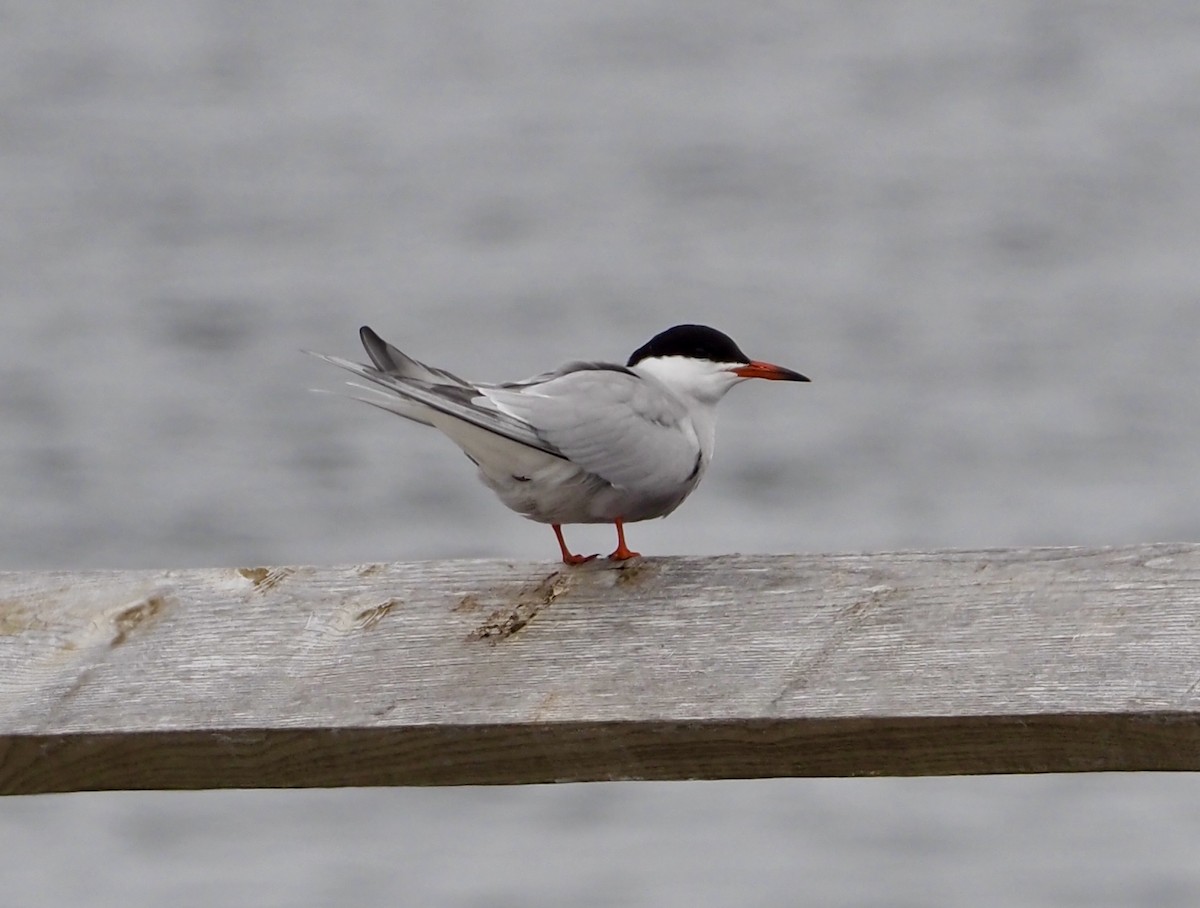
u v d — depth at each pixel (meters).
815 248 27.91
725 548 16.27
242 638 3.73
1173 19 48.84
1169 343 21.84
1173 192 30.75
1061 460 17.83
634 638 3.64
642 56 48.81
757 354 21.92
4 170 34.88
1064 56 45.28
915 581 3.70
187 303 24.88
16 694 3.58
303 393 20.69
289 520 17.23
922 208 30.20
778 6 54.75
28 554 17.12
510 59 49.00
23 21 51.78
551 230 29.66
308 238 29.14
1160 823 10.84
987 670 3.40
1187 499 16.94
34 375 21.42
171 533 17.41
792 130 38.50
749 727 3.34
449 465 18.16
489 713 3.42
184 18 53.38
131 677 3.62
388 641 3.70
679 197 31.98
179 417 19.94
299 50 50.06
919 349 21.88
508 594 3.80
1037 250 27.16
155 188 33.06
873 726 3.31
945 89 42.00
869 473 17.64
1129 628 3.48
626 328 23.69
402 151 37.47
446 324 23.95
